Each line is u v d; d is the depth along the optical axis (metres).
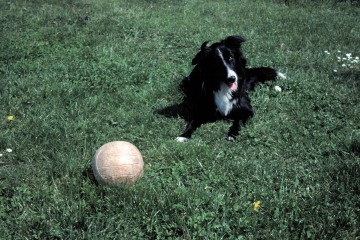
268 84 3.01
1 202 1.77
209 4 5.67
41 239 1.55
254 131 2.38
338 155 2.12
